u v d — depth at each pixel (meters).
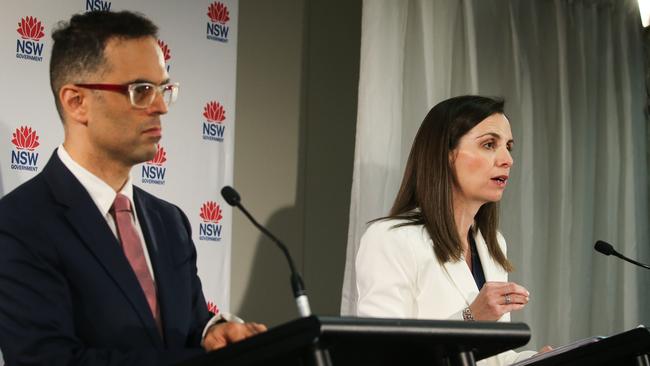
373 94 6.91
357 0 7.75
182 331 3.93
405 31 7.21
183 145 6.16
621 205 8.48
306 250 7.27
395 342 3.10
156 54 4.04
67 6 5.79
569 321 7.91
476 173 5.39
